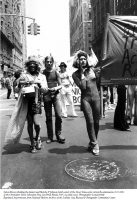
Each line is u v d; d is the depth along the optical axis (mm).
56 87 5695
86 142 5789
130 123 7781
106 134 6504
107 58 4941
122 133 6602
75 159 4625
